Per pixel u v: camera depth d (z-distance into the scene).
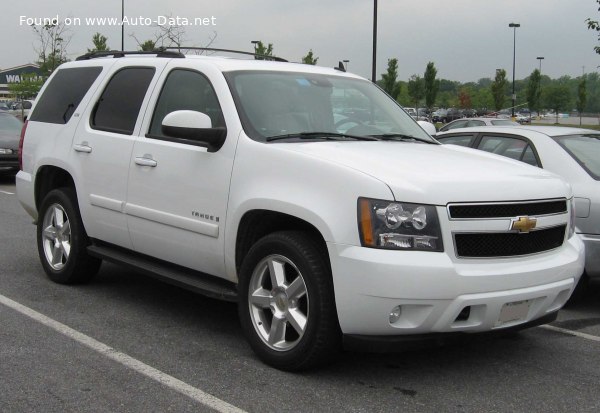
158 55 5.98
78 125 6.25
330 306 4.14
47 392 4.06
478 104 74.50
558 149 6.43
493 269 4.07
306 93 5.35
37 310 5.72
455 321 4.03
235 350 4.86
